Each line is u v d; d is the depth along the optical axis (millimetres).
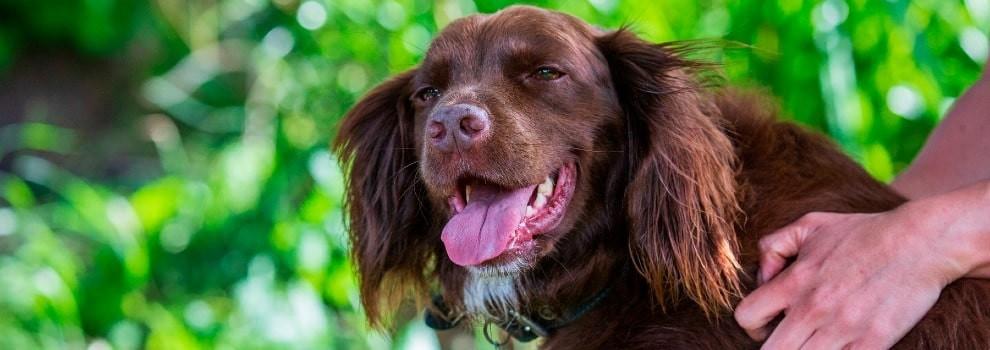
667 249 3064
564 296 3303
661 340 3053
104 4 7324
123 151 7523
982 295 2885
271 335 5691
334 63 6070
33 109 7629
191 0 7746
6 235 6504
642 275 3113
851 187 3195
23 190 6543
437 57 3256
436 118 3014
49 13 7648
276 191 5938
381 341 5805
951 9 5375
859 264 2814
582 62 3160
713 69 3262
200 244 6207
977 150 3551
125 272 6074
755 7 5379
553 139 3104
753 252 3053
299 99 6137
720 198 3055
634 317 3168
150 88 7684
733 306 2996
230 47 7609
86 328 6133
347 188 3596
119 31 7676
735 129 3307
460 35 3250
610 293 3285
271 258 5926
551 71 3127
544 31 3156
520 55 3133
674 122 3109
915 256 2791
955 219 2809
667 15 5383
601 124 3188
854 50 5430
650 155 3117
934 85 5367
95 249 6348
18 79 7680
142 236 6148
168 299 6168
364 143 3531
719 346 2982
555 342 3344
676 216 3059
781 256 2982
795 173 3205
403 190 3463
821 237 2926
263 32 6805
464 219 3068
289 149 6059
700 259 3012
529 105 3113
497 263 3033
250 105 6789
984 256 2809
